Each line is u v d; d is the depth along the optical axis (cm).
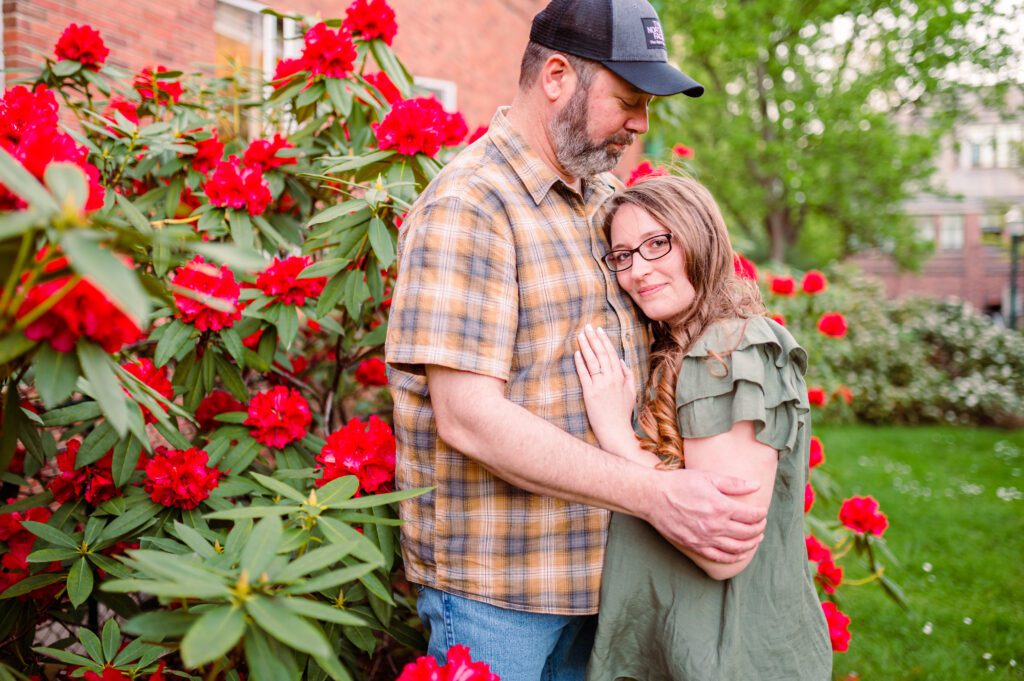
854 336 909
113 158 233
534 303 148
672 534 138
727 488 135
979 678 294
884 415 903
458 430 140
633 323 161
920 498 555
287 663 105
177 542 167
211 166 229
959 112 1249
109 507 171
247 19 416
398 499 126
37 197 83
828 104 1208
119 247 90
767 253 1608
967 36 1105
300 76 229
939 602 366
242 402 199
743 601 152
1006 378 968
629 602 153
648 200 150
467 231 141
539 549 151
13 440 116
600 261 158
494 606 152
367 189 211
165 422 130
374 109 240
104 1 335
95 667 150
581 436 151
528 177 153
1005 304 2497
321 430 243
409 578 164
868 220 1419
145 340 219
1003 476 631
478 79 636
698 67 1351
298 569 104
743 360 139
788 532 153
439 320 137
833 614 220
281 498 183
